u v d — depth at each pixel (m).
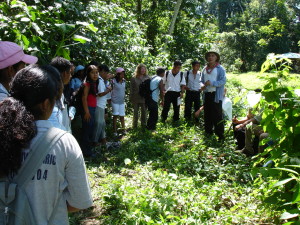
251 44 36.28
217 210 4.23
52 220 1.70
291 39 36.88
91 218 3.91
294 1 36.62
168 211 3.85
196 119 9.43
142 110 8.88
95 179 5.11
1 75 2.88
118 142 7.52
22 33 4.87
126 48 10.15
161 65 11.82
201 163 5.93
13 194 1.61
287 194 2.96
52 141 1.68
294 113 2.96
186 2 17.28
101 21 8.77
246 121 6.45
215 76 7.72
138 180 5.00
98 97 6.54
